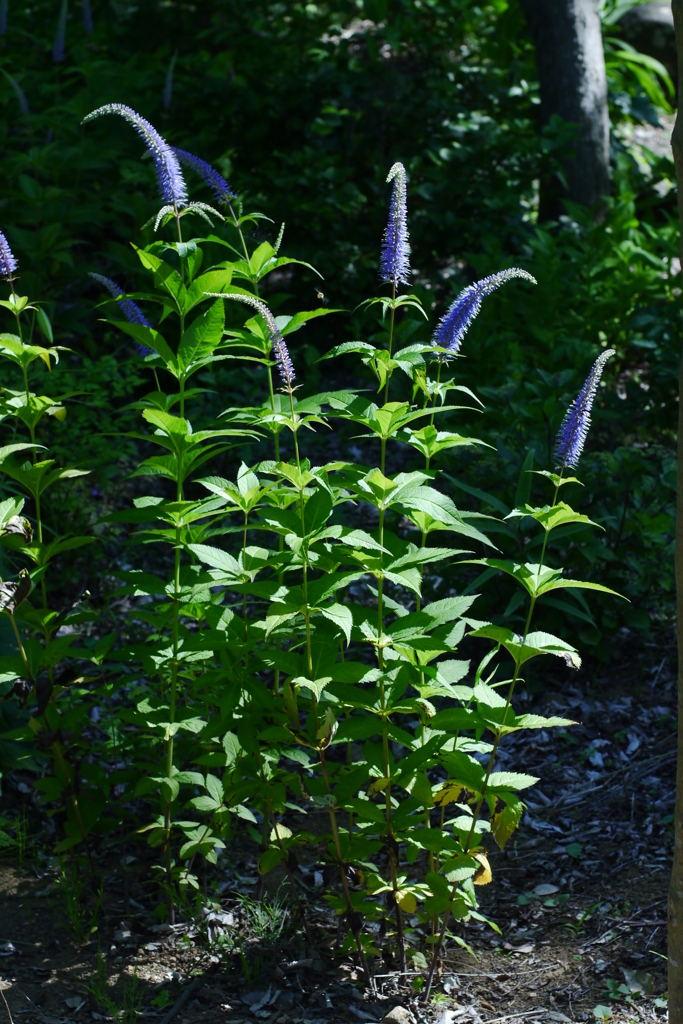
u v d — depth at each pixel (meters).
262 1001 2.79
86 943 3.04
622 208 8.03
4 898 3.24
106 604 4.72
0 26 8.34
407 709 2.59
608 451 5.31
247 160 7.89
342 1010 2.76
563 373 5.38
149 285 6.45
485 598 4.49
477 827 2.70
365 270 7.25
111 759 3.90
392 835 2.70
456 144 7.69
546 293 6.85
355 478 2.72
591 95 8.52
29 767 3.57
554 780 3.98
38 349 2.94
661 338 6.20
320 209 7.21
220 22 9.99
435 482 4.69
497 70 9.92
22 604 2.96
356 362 7.04
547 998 2.83
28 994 2.80
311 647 2.70
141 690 3.63
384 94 8.22
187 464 2.79
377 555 2.54
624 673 4.54
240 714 2.80
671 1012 2.21
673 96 11.41
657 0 11.57
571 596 4.46
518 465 4.49
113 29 9.98
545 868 3.51
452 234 7.60
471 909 3.02
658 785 3.83
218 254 6.54
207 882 3.36
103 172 7.46
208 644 2.73
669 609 4.75
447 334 2.75
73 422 5.31
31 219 6.54
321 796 2.62
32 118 7.07
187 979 2.89
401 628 2.53
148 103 7.81
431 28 9.16
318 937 3.08
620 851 3.53
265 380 6.02
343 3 10.15
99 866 3.43
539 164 8.09
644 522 4.53
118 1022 2.65
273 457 5.98
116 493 5.58
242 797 2.90
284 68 8.34
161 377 6.39
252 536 5.11
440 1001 2.82
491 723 2.51
